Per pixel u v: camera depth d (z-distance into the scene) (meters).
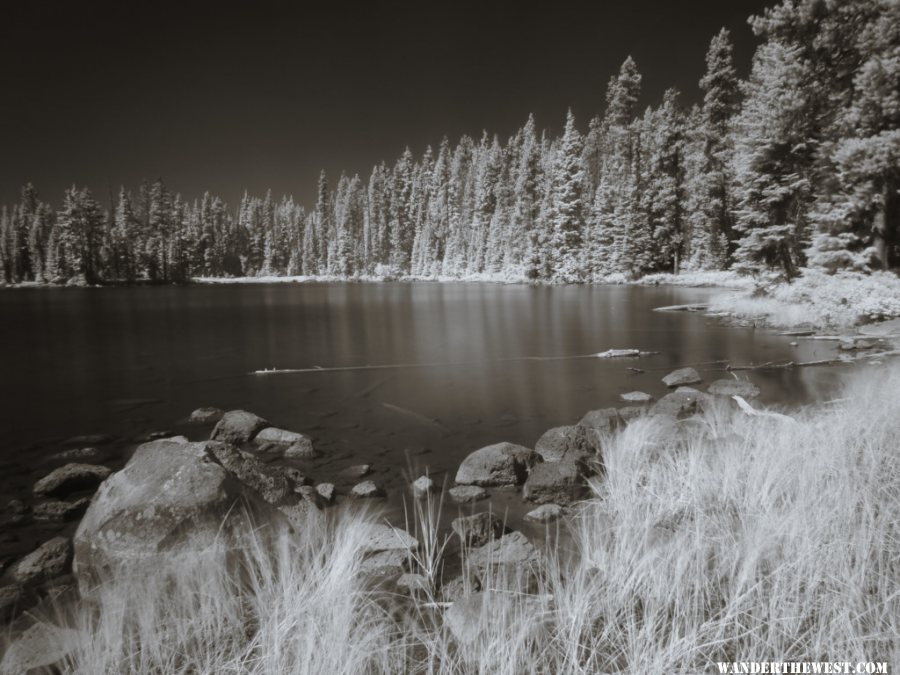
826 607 2.41
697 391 8.80
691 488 4.16
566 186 54.19
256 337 18.80
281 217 107.12
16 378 11.94
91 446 7.30
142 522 3.40
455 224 79.50
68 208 71.81
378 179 91.12
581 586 2.71
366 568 3.55
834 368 11.41
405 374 12.04
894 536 2.98
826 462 4.11
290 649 2.32
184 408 9.29
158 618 2.69
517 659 2.28
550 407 9.01
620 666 2.31
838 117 21.34
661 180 50.84
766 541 2.94
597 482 5.12
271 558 3.38
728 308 23.30
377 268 89.69
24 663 2.52
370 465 6.20
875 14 20.20
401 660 2.42
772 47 22.61
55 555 3.90
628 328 19.83
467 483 5.41
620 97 58.47
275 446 6.80
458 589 3.18
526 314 25.67
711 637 2.36
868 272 19.38
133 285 75.38
